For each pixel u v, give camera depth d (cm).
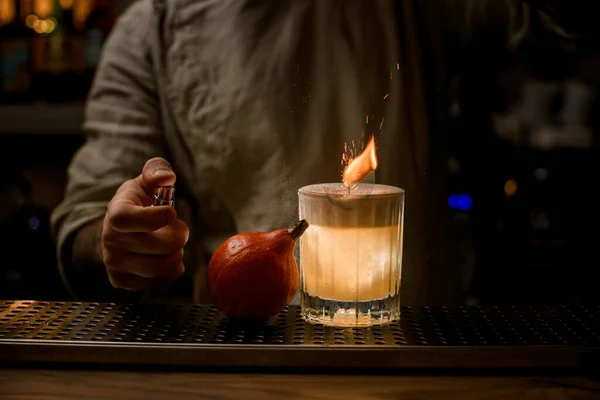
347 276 68
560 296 155
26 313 72
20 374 63
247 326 69
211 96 108
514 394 60
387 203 68
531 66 167
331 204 68
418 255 107
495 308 75
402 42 108
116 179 107
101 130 110
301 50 108
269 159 107
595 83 171
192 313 73
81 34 183
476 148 164
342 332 67
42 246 179
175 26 111
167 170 75
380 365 63
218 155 108
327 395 60
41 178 190
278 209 106
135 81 111
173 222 76
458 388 61
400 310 74
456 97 163
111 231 75
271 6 108
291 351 63
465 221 160
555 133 172
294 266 70
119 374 63
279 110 107
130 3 178
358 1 107
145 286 77
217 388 61
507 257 158
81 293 97
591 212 160
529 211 161
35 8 186
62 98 180
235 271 68
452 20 110
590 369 63
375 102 107
